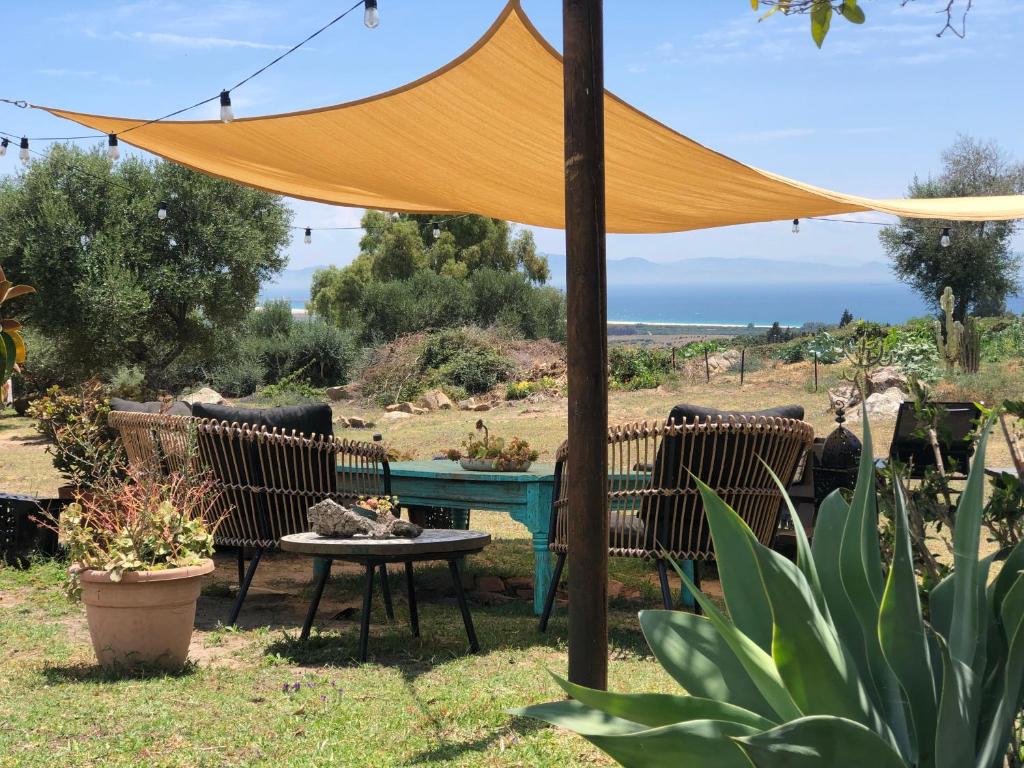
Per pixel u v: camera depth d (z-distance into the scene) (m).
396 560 4.53
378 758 3.13
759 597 2.31
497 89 4.86
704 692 2.27
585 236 3.11
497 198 7.48
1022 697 2.07
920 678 2.05
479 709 3.64
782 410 5.15
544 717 2.06
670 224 8.10
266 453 5.25
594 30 3.09
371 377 23.48
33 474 12.20
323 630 5.15
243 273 18.78
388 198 8.01
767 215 7.35
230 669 4.29
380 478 6.12
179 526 4.36
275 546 5.28
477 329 24.73
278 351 27.48
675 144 5.23
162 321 18.80
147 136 6.32
